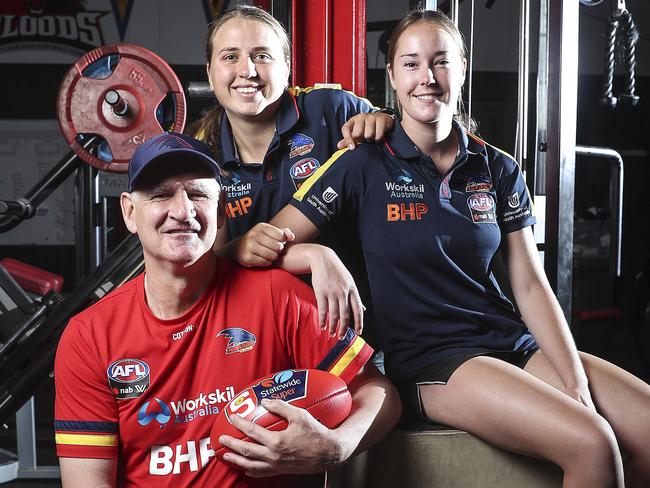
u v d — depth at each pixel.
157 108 2.65
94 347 1.52
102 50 2.62
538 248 2.62
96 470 1.53
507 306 1.94
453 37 1.86
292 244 1.68
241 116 2.06
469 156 1.91
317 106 2.19
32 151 8.98
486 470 1.81
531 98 4.92
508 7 8.81
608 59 2.67
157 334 1.52
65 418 1.54
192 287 1.51
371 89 8.67
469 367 1.75
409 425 1.87
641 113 9.23
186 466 1.54
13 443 4.11
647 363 5.68
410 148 1.89
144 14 9.05
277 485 1.56
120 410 1.54
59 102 2.62
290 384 1.48
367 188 1.90
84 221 3.74
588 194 8.90
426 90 1.83
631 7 6.02
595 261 7.77
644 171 9.28
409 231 1.85
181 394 1.52
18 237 8.73
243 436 1.43
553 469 1.80
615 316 5.90
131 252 2.67
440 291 1.86
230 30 1.98
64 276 8.82
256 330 1.56
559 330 1.84
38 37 8.93
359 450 1.59
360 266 2.08
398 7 8.84
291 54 2.65
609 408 1.75
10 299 3.21
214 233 1.51
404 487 1.81
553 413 1.59
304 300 1.59
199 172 1.47
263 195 2.12
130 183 1.50
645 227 9.29
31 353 2.71
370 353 1.63
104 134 2.63
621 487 1.57
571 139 2.50
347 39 2.65
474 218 1.88
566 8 2.46
